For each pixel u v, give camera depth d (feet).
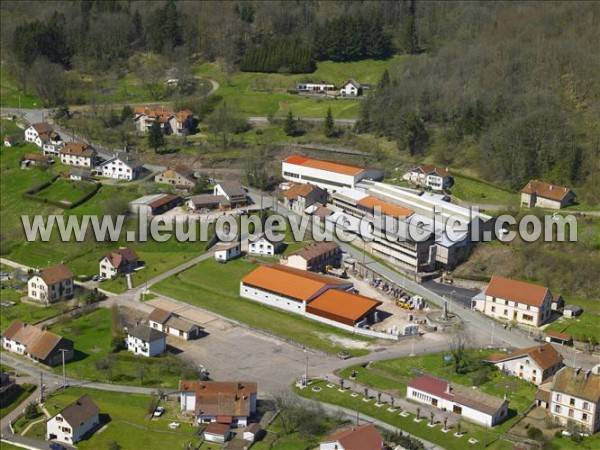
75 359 563.07
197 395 479.41
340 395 502.38
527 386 510.99
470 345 568.00
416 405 491.31
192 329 584.81
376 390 510.99
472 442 449.06
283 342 583.17
